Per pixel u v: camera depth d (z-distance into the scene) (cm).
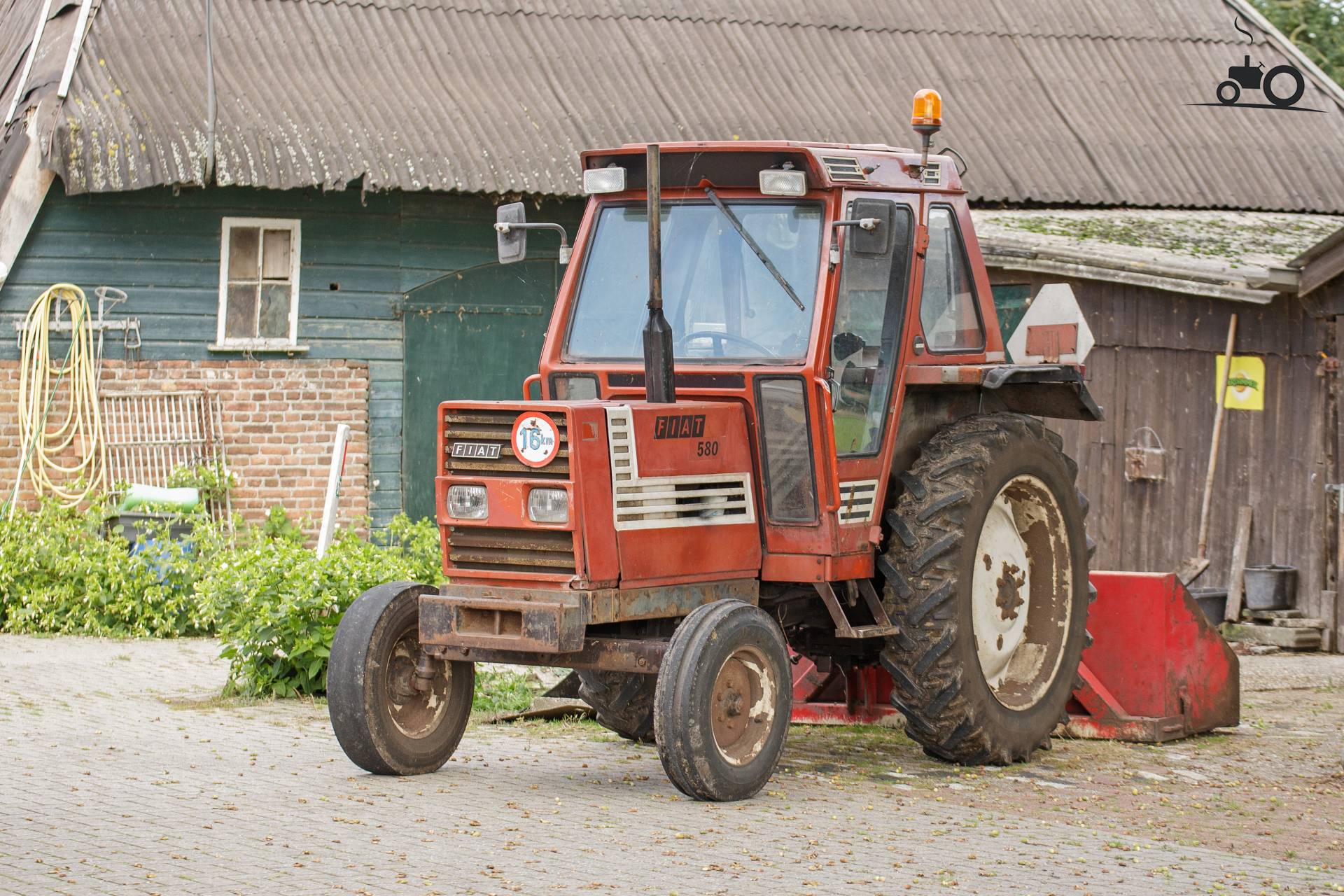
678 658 684
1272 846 639
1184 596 902
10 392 1434
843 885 552
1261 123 1816
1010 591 838
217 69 1502
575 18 1692
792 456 743
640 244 785
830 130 1633
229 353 1497
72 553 1292
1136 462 1382
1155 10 1947
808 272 748
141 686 1020
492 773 757
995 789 743
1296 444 1315
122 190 1374
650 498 707
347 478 1520
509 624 696
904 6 1848
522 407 696
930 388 833
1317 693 1082
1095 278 1377
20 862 563
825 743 866
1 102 1555
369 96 1523
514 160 1495
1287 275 1261
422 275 1548
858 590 787
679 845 607
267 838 606
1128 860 604
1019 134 1712
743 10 1772
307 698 980
